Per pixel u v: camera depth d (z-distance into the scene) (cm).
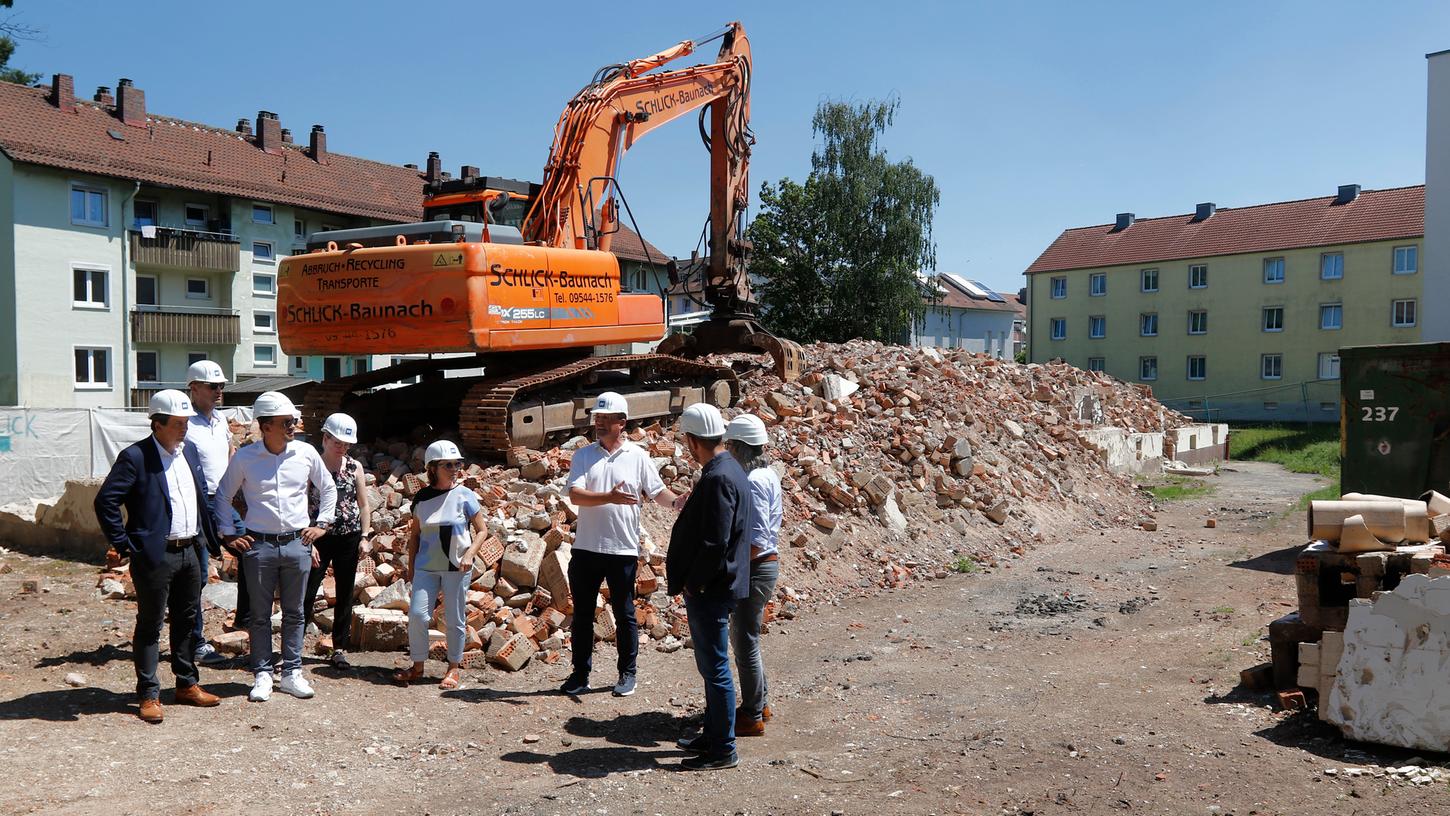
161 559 548
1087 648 750
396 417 1175
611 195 1135
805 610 890
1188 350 4819
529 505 842
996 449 1421
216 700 583
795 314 4591
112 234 3045
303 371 3541
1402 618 481
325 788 478
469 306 907
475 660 684
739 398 1287
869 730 569
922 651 755
